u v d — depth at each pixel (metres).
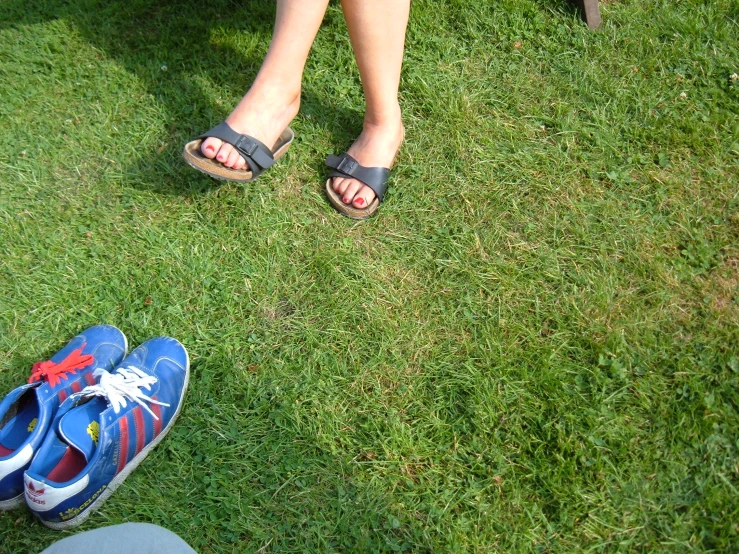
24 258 2.13
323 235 2.16
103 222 2.21
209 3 2.85
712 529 1.54
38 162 2.37
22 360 1.93
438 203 2.21
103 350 1.90
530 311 1.96
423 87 2.47
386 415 1.80
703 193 2.15
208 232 2.18
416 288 2.04
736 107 2.34
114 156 2.38
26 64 2.65
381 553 1.59
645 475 1.64
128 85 2.57
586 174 2.24
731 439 1.67
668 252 2.04
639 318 1.90
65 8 2.84
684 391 1.75
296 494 1.69
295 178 2.29
